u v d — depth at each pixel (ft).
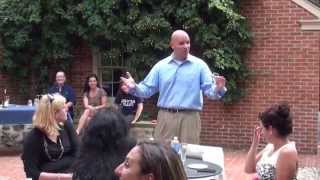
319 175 30.19
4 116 35.58
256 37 38.83
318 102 37.76
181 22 38.91
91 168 11.57
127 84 19.20
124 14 40.04
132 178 6.64
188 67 19.08
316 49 37.63
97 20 40.09
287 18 38.17
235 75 38.81
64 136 18.01
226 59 38.06
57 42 41.98
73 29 41.45
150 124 35.73
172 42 19.10
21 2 42.09
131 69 40.29
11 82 44.01
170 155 6.73
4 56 42.88
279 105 14.08
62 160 17.58
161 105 19.38
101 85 42.80
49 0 41.37
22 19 41.86
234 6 38.63
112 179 11.41
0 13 42.19
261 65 38.81
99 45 41.50
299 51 38.06
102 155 11.71
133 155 6.72
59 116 17.83
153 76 19.49
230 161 34.01
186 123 19.13
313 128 37.93
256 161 15.62
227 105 39.75
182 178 6.73
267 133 14.12
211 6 37.47
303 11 37.73
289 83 38.37
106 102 36.45
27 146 17.31
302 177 29.63
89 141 11.85
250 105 39.19
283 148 13.74
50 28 42.06
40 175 16.55
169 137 19.25
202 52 38.88
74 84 43.34
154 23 38.73
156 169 6.61
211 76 19.15
